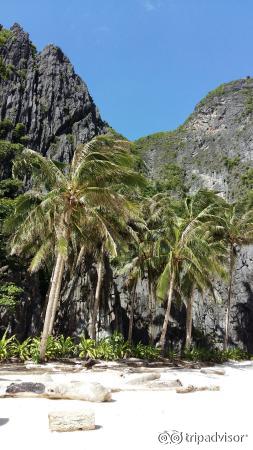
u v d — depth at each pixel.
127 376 19.89
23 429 9.32
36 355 23.67
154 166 115.75
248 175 96.31
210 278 39.84
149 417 10.98
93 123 79.06
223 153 109.38
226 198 95.50
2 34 86.38
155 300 40.22
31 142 69.12
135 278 37.09
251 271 53.62
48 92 77.62
